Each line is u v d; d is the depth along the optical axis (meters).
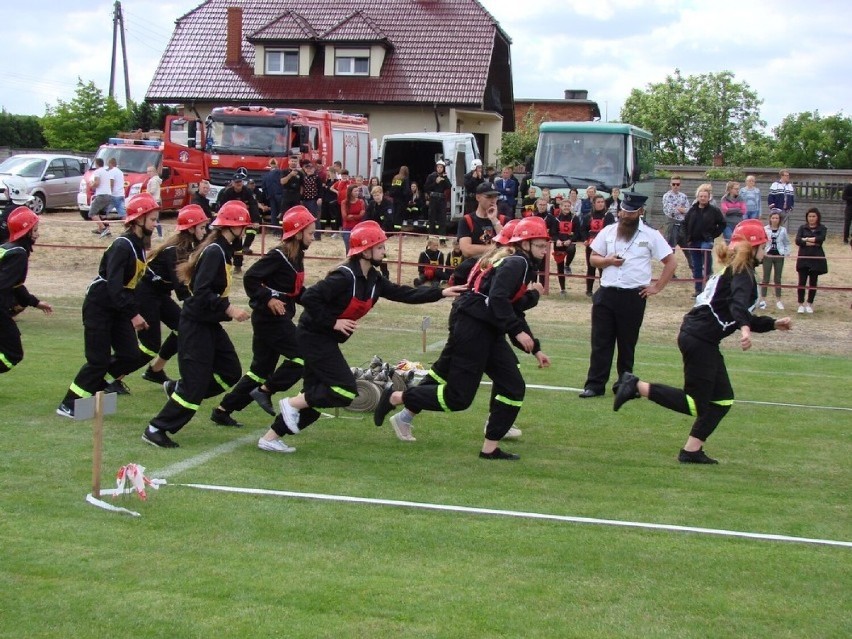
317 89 40.00
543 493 7.21
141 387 10.51
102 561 5.62
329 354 7.86
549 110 56.91
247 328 15.62
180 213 9.30
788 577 5.70
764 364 14.02
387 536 6.16
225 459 7.80
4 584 5.28
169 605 5.06
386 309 18.19
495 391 8.12
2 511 6.38
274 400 10.12
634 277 10.80
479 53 40.16
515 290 7.98
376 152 34.56
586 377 12.13
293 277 8.48
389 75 40.00
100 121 46.59
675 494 7.30
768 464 8.31
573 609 5.17
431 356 12.91
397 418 8.61
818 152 49.69
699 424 8.18
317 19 42.06
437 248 19.59
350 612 5.05
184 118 29.42
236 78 40.81
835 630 5.02
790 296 20.73
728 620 5.10
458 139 29.12
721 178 36.47
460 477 7.57
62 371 11.12
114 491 6.68
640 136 25.95
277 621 4.92
